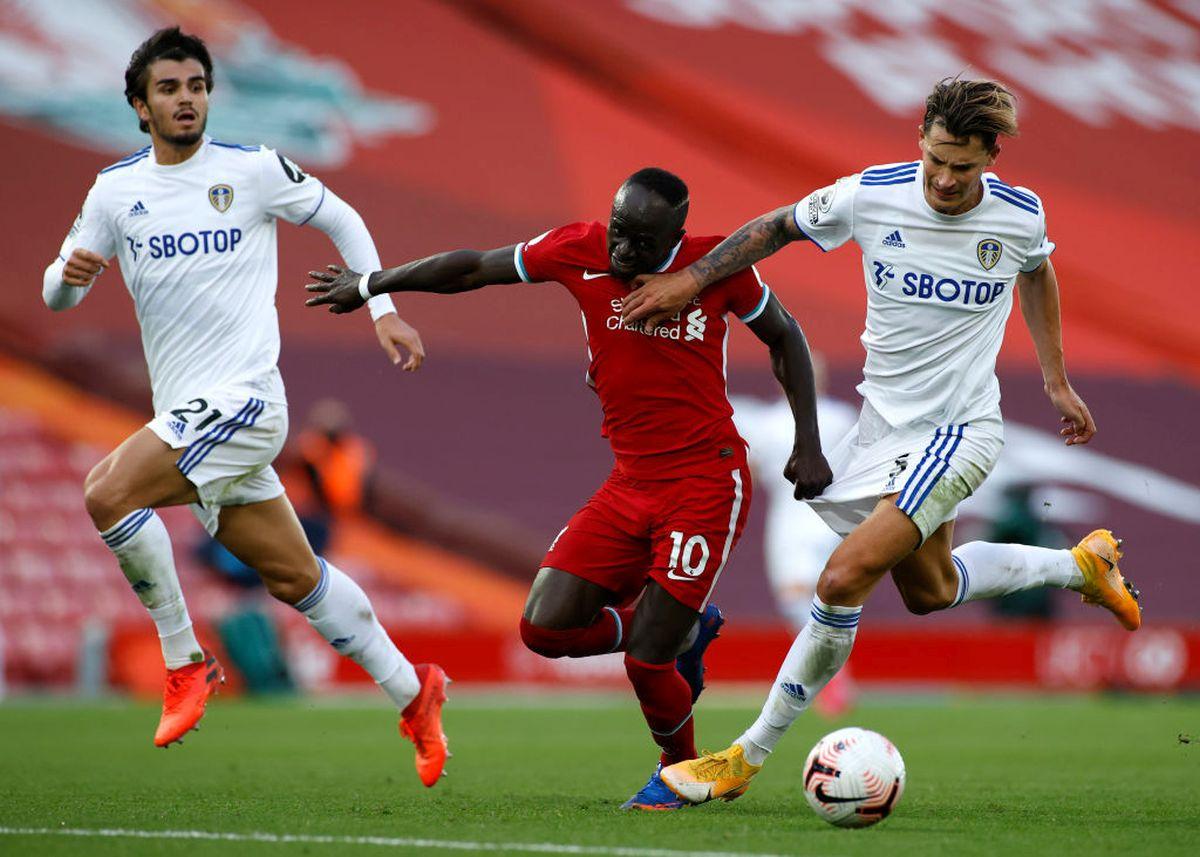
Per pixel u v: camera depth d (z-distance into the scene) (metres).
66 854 16.70
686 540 21.20
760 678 55.16
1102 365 76.44
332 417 53.56
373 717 43.88
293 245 72.06
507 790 24.92
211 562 50.94
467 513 65.19
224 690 51.09
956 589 23.31
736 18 87.69
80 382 64.50
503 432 68.38
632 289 21.41
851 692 53.47
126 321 66.56
